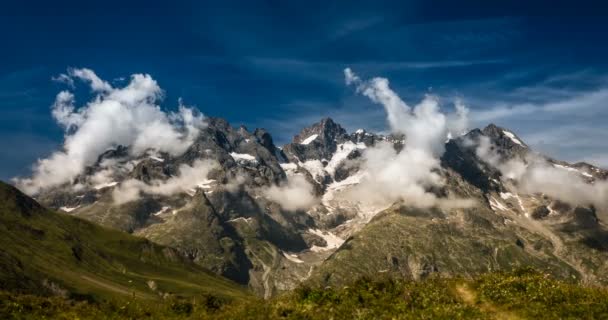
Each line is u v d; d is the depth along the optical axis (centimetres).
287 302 5128
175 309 5756
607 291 5412
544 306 4919
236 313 5138
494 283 5522
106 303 5903
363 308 4912
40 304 5650
